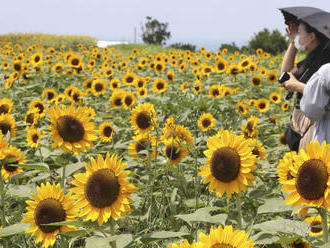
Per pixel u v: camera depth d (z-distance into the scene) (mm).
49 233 2541
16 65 10578
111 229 2457
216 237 1822
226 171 2684
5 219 3385
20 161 3816
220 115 7461
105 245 2211
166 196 3996
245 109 7395
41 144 4605
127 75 9805
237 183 2711
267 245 3100
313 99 3611
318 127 3756
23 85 10961
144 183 4176
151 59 18219
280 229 2369
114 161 2398
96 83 8914
